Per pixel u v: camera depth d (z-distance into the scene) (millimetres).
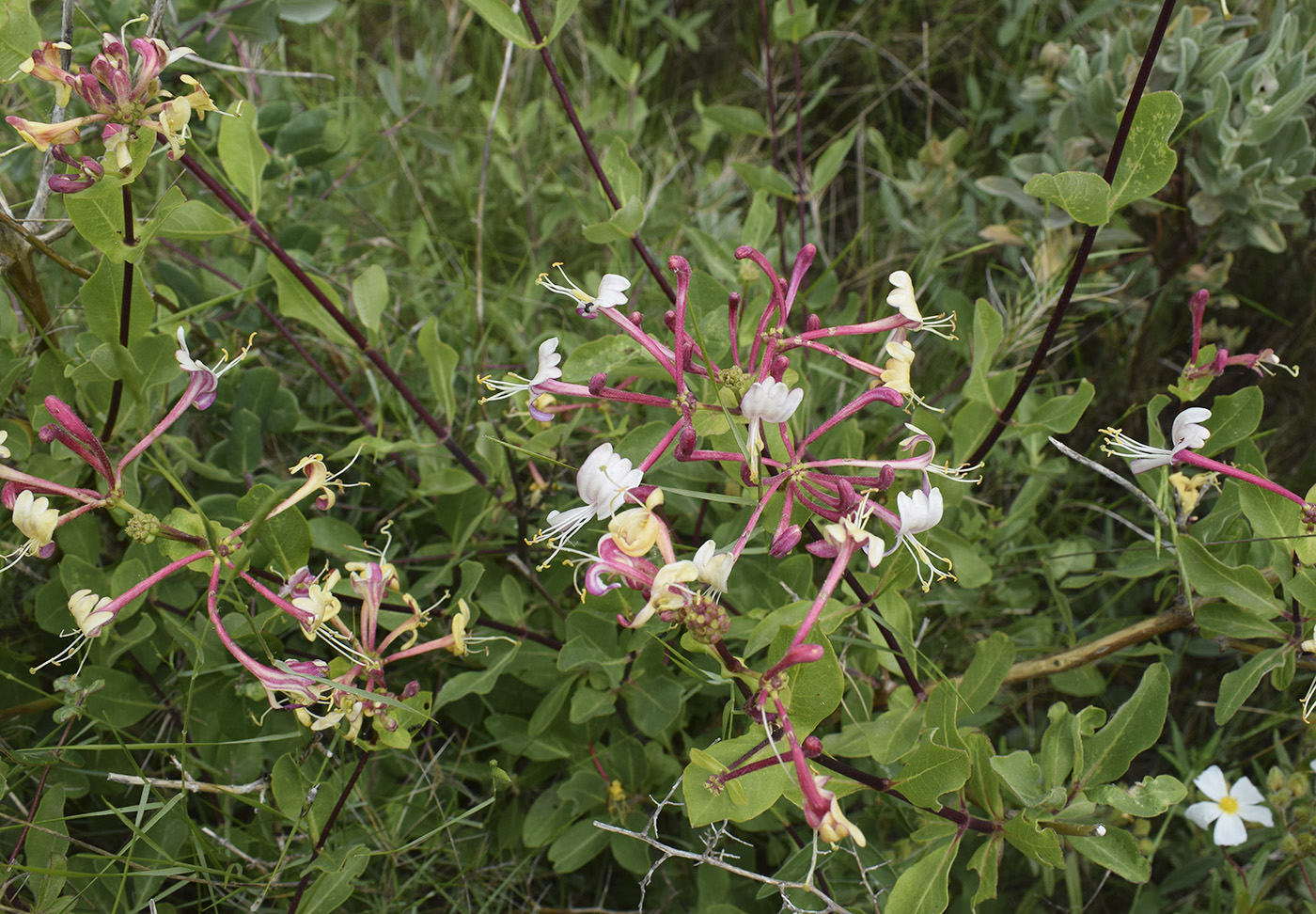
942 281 536
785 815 379
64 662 386
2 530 385
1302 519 322
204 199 490
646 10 697
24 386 396
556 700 370
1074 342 508
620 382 404
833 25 716
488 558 418
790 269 506
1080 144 522
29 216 344
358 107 611
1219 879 402
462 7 675
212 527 287
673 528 419
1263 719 452
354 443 393
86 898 345
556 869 382
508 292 502
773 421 266
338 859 326
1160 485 385
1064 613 423
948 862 302
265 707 371
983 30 684
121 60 272
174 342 345
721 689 375
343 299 499
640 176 381
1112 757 311
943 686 314
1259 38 507
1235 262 562
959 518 455
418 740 412
